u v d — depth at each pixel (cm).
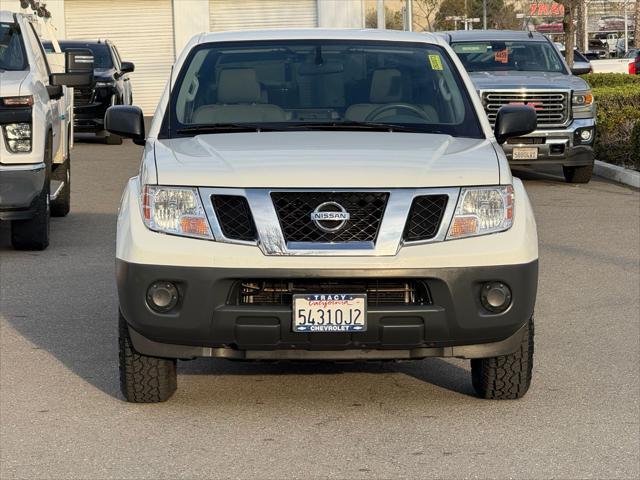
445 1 7488
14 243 1144
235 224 578
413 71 723
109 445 575
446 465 544
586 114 1616
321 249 567
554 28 6988
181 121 685
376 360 595
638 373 705
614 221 1316
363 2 3731
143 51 3709
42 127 1091
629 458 554
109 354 755
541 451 563
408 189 576
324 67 722
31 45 1198
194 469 540
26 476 532
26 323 845
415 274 568
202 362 734
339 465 544
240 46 740
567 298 929
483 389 638
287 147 623
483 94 1603
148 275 575
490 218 586
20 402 649
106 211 1455
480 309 579
